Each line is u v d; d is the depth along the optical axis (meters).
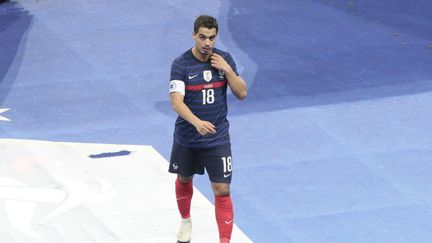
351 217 28.44
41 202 29.08
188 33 47.00
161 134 35.38
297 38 46.44
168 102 38.75
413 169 31.89
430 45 45.16
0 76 41.84
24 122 36.72
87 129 35.94
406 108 37.62
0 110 37.94
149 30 47.50
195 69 24.19
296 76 41.44
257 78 41.16
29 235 26.88
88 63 43.31
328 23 48.69
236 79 24.25
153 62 43.28
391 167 32.12
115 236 26.75
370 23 48.62
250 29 47.81
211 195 29.86
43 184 30.53
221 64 24.14
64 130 35.88
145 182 30.69
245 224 28.03
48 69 42.69
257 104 38.28
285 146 34.09
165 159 32.84
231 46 45.31
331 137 34.84
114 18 49.47
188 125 24.61
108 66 42.94
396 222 28.06
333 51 44.56
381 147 33.88
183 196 25.91
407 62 42.97
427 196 29.83
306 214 28.67
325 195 29.98
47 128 36.09
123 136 35.19
